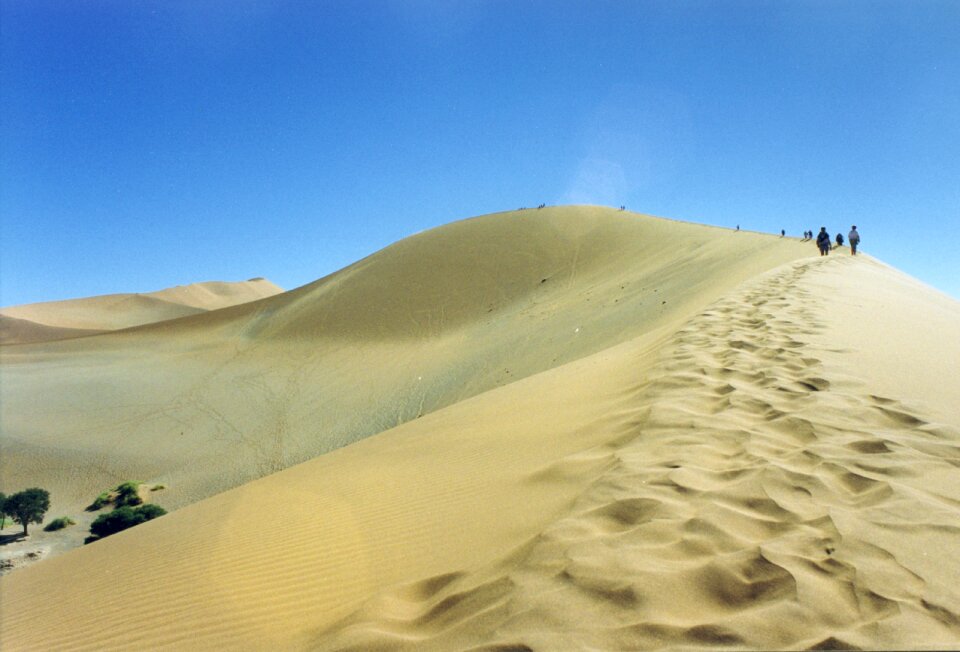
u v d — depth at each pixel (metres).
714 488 3.98
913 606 2.52
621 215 71.38
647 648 2.45
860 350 7.64
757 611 2.60
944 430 4.76
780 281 15.09
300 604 4.01
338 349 53.53
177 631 3.99
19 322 115.94
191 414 41.50
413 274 64.81
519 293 56.47
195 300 170.88
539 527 4.00
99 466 33.34
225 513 7.15
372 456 8.83
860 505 3.53
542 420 8.05
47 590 5.77
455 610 3.19
